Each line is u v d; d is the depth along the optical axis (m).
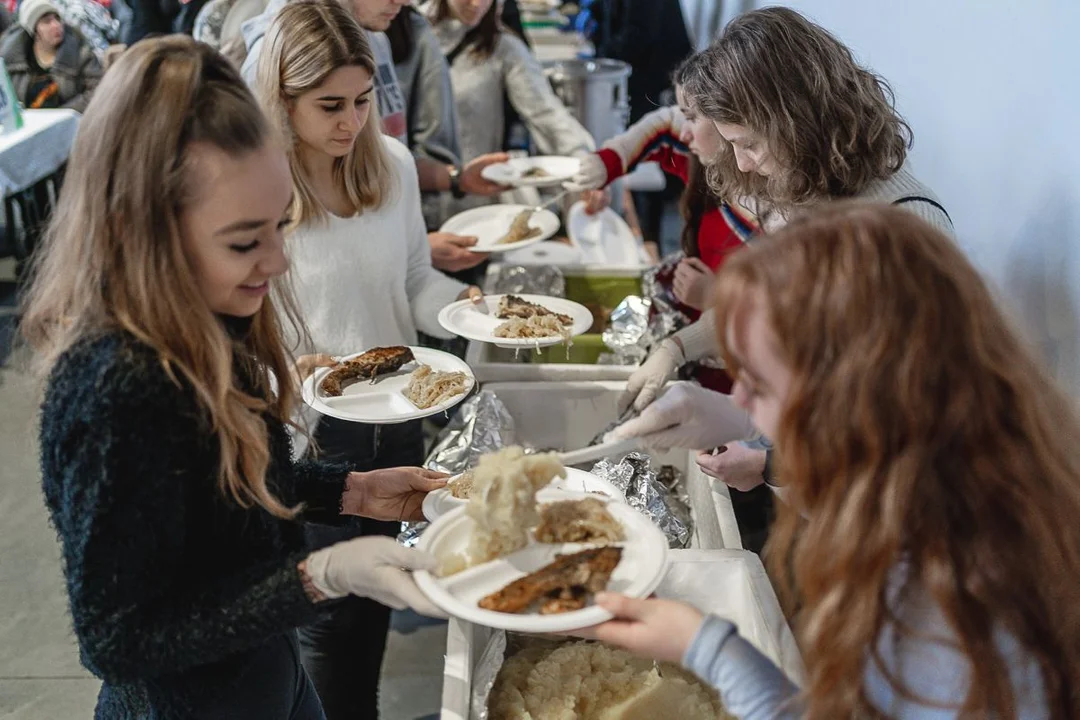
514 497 1.17
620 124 4.77
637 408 2.02
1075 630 0.88
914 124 2.32
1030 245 1.70
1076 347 1.54
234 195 0.99
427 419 3.34
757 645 1.39
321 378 1.94
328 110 1.90
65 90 4.78
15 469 3.31
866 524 0.85
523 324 2.19
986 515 0.85
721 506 1.70
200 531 1.10
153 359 0.99
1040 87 1.67
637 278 2.84
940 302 0.85
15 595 2.77
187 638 1.02
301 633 1.89
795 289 0.87
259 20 2.23
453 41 3.58
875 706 0.88
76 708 2.37
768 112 1.64
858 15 2.78
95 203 0.98
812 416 0.87
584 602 1.09
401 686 2.39
